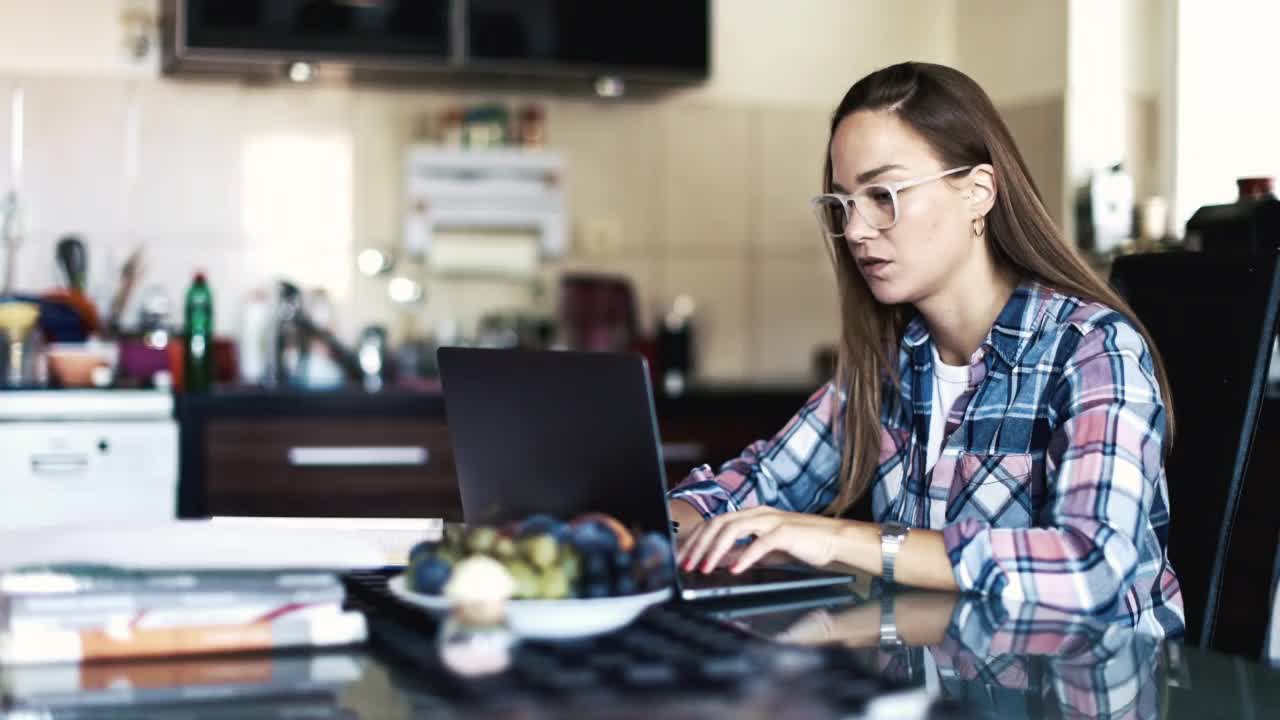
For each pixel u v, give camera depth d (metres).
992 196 1.55
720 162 4.44
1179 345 1.53
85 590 0.95
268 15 3.71
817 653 0.94
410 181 4.11
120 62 4.02
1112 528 1.26
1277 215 2.34
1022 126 4.01
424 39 3.81
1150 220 3.39
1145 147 3.75
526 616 0.98
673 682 0.85
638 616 1.07
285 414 3.40
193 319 3.42
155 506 3.29
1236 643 1.52
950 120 1.51
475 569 1.00
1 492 3.17
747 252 4.46
